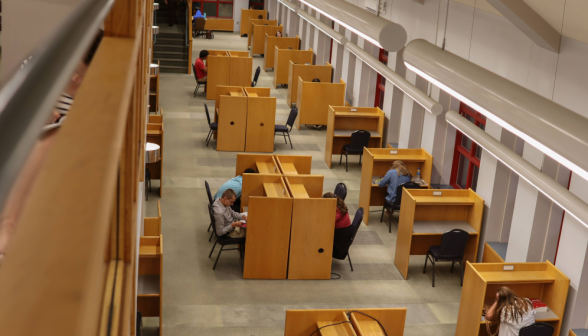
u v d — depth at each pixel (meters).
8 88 0.33
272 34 22.11
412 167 10.05
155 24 18.86
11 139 0.29
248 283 7.48
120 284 1.70
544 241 7.10
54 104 0.34
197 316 6.68
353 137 11.49
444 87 3.68
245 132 12.16
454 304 7.44
